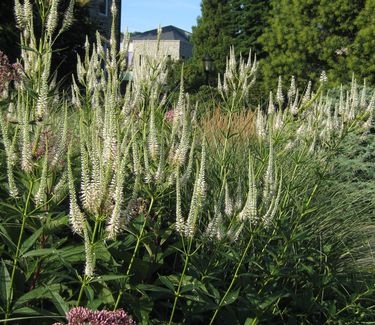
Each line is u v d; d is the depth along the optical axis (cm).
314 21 2528
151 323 347
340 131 489
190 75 2091
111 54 487
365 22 2419
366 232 576
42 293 306
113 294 346
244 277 393
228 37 4669
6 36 1410
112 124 300
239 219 339
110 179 288
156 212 384
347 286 481
